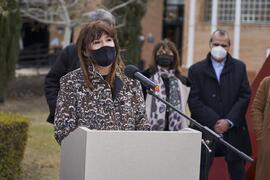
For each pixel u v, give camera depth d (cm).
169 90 872
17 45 2077
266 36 3225
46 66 3111
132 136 489
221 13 3291
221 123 903
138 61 2428
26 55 3241
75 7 2247
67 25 2223
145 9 2450
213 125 903
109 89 566
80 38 570
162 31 4197
